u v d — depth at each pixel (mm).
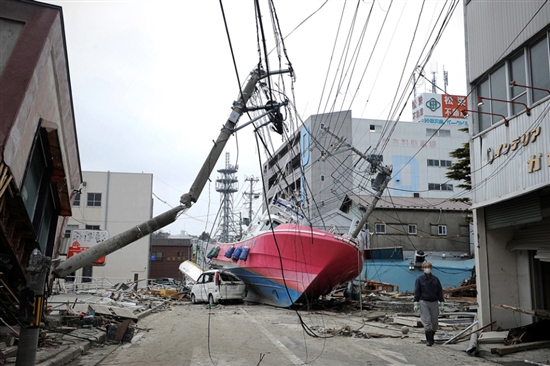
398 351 8086
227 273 21484
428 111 49000
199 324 12828
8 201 6660
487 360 7270
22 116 6184
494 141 10031
